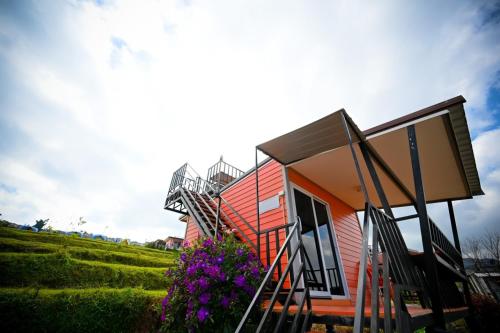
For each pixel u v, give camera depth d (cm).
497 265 2016
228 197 632
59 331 280
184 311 283
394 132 357
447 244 488
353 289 548
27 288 310
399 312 170
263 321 181
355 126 297
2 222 840
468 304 457
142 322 339
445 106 298
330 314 233
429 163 443
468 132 354
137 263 593
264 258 455
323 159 472
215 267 284
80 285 396
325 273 470
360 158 464
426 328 236
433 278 239
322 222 570
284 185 475
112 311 323
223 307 262
